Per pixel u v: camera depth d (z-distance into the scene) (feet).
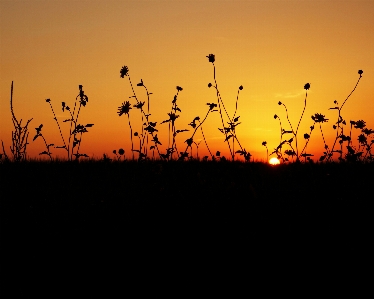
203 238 14.90
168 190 19.44
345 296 11.47
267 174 23.89
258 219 16.22
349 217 16.31
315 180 21.33
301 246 14.17
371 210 16.84
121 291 11.98
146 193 19.27
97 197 19.38
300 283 12.15
